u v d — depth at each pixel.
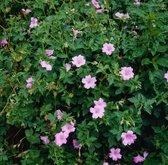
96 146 0.77
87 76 0.76
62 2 0.95
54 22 0.85
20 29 0.91
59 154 0.78
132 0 0.94
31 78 0.80
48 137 0.79
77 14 0.88
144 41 0.77
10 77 0.84
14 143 0.88
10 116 0.81
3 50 0.90
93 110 0.74
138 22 0.84
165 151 0.75
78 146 0.78
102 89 0.77
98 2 0.91
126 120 0.73
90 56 0.81
